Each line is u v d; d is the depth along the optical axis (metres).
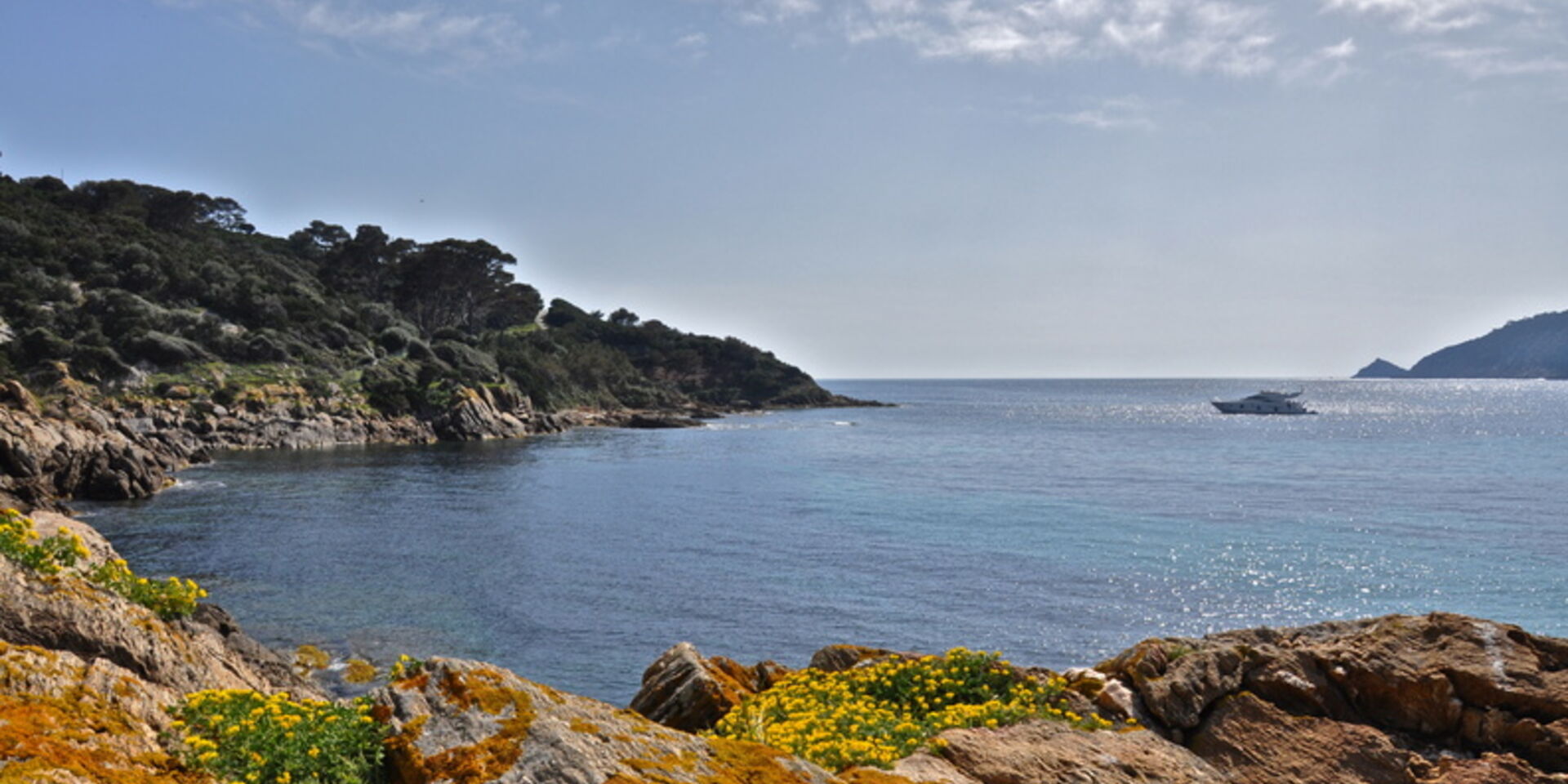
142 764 5.49
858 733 9.29
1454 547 46.41
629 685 26.81
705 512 58.62
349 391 110.44
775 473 82.38
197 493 62.22
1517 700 10.05
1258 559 43.59
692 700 12.18
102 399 89.94
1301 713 10.99
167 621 9.55
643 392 177.00
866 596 36.72
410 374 121.00
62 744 5.18
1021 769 8.67
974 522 55.06
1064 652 30.12
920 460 96.00
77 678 6.18
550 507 59.78
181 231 155.88
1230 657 11.52
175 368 101.00
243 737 6.17
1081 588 38.09
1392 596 36.78
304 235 188.50
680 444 114.19
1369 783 9.74
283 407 100.69
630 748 6.64
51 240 115.38
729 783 6.53
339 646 29.33
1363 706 10.88
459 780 5.94
